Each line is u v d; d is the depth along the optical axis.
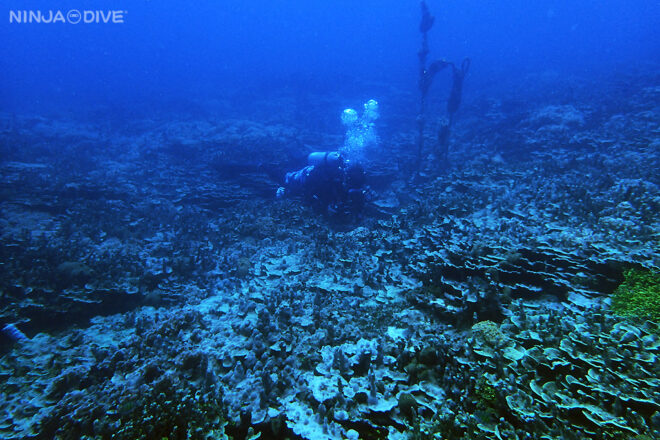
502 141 16.05
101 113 28.91
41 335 6.54
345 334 5.64
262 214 11.77
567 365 4.07
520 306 5.25
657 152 10.68
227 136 20.27
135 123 25.81
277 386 4.69
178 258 8.81
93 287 7.28
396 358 5.00
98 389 5.04
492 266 6.25
